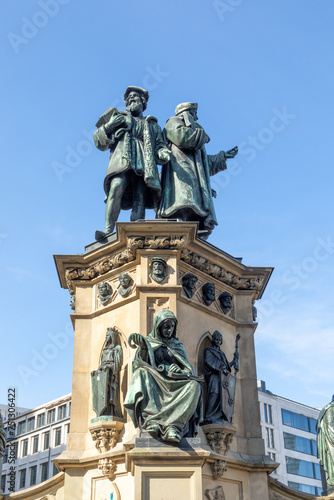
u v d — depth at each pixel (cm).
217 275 1180
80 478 1049
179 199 1209
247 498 1049
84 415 1097
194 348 1098
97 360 1127
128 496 981
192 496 890
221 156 1345
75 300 1185
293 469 5409
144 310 1068
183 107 1311
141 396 938
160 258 1098
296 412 5659
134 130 1283
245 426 1118
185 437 938
